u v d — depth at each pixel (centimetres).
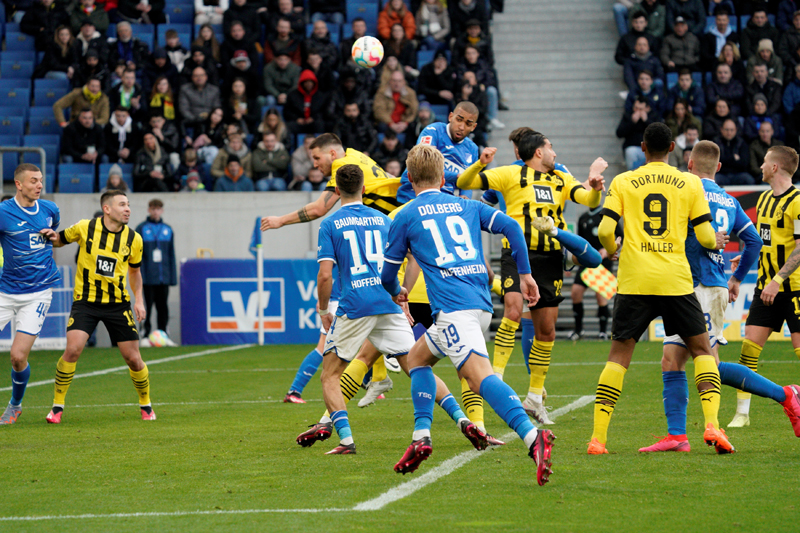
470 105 2648
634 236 1930
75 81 6350
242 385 3569
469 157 2730
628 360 1975
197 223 5731
